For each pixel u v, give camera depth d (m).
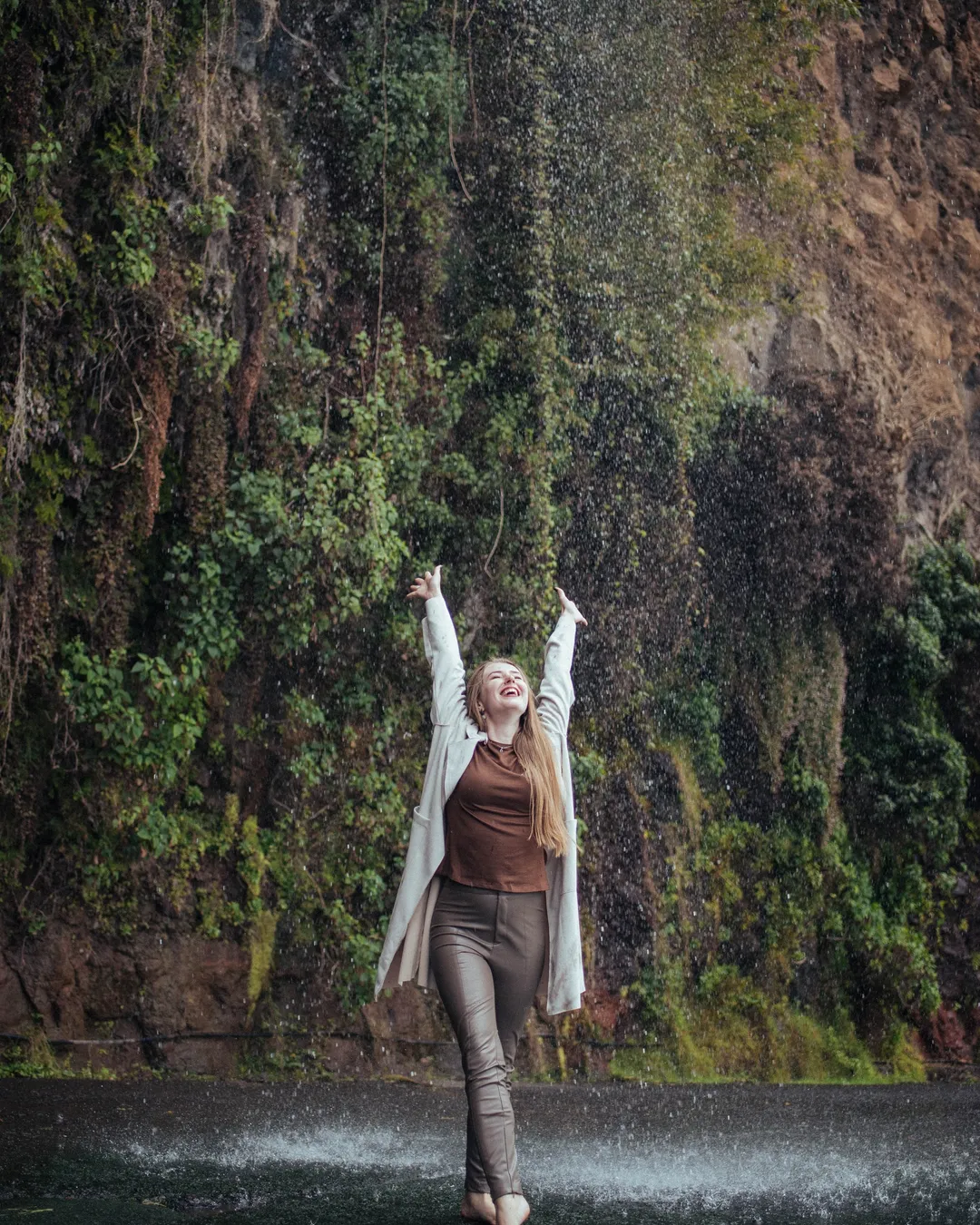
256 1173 5.29
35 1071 9.02
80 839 9.68
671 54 14.42
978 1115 8.79
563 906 4.52
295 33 12.05
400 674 11.55
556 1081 10.63
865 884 13.43
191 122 10.52
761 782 13.41
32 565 9.51
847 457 14.43
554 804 4.51
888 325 15.62
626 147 13.80
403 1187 5.00
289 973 10.22
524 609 12.06
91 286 9.88
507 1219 4.03
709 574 13.79
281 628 10.65
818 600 14.16
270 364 11.23
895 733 14.09
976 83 17.28
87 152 9.98
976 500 15.83
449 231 12.70
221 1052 9.70
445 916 4.40
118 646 10.00
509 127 12.91
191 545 10.48
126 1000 9.52
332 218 12.08
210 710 10.55
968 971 13.38
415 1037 10.27
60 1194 4.75
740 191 15.07
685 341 13.80
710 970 12.21
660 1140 7.00
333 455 11.40
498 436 12.32
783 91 15.48
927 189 16.59
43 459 9.66
